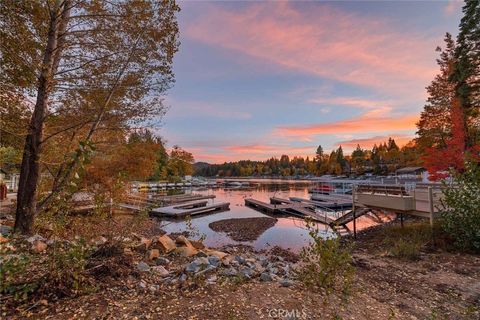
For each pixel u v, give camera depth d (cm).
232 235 1294
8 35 526
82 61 643
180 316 274
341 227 1331
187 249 546
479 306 413
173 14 688
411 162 4234
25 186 595
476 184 709
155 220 1549
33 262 337
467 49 1551
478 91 1552
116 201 491
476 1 1497
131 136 870
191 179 5944
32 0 533
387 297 439
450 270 590
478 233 689
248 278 415
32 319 246
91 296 297
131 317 264
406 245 740
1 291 249
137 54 673
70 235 397
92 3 623
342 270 378
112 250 405
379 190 1145
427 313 381
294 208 1995
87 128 733
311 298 351
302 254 412
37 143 613
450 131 1816
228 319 274
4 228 535
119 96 695
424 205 889
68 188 311
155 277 384
